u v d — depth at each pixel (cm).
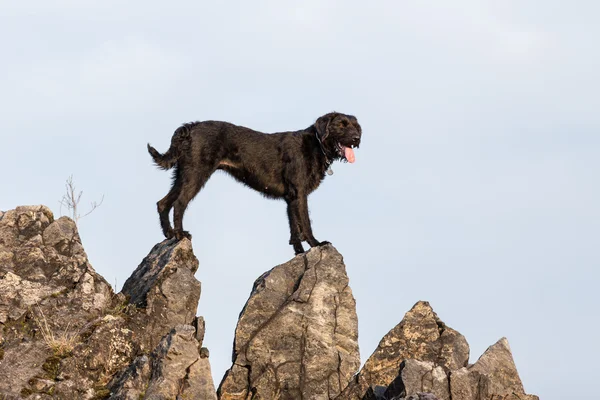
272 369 1311
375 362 1329
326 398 1298
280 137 1602
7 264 1318
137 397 1156
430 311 1377
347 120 1603
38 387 1148
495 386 1303
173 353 1202
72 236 1401
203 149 1531
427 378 1222
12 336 1221
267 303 1363
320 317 1354
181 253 1411
